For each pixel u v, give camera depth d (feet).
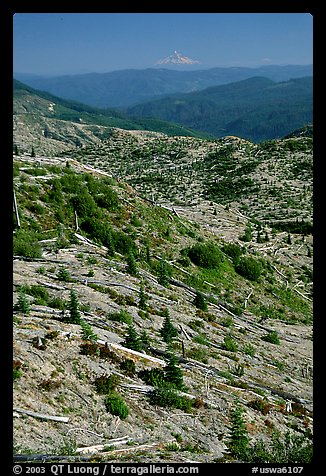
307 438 69.36
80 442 47.26
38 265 97.45
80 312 77.92
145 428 54.75
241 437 58.49
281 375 101.65
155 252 143.43
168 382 65.72
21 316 65.36
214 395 71.56
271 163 620.49
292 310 168.04
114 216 147.74
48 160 163.63
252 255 209.77
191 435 57.57
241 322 132.67
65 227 124.16
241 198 496.64
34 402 49.39
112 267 113.60
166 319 88.02
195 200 492.13
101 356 62.95
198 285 140.67
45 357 56.54
